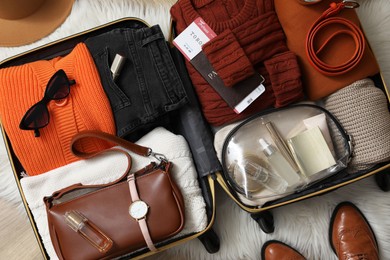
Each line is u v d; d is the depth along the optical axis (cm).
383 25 89
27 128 73
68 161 77
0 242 92
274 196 78
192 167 78
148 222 72
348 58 77
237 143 78
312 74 78
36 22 92
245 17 78
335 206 89
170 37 85
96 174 76
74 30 92
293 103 82
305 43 76
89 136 71
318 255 89
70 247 72
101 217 72
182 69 83
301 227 88
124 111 76
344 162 77
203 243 86
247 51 76
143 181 73
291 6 76
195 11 79
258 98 79
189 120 82
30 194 76
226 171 78
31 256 92
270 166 77
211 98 79
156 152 77
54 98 74
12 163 79
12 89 76
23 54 85
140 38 79
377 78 82
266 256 88
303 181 77
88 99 75
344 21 74
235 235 89
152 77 77
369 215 88
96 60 78
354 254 85
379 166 78
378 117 75
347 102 76
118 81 77
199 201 77
